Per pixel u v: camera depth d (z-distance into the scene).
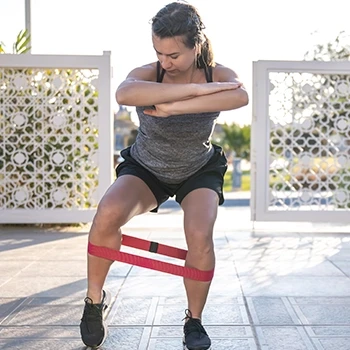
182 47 2.00
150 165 2.29
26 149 5.70
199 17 2.07
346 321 2.59
